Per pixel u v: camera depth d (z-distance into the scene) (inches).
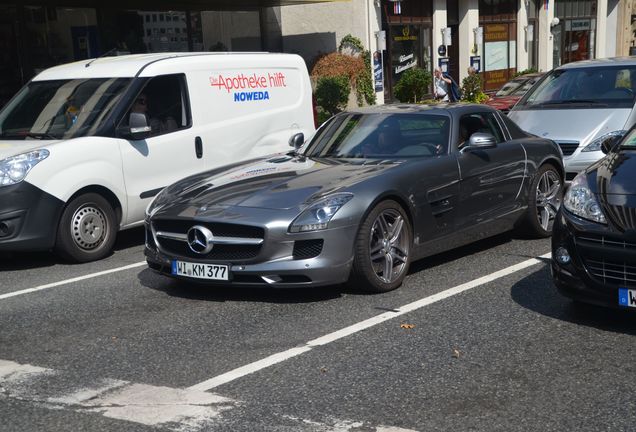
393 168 256.8
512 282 258.8
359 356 195.3
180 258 246.4
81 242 317.7
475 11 1128.8
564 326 213.6
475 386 175.0
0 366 198.1
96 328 227.3
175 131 351.3
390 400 168.6
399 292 250.7
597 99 414.3
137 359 199.6
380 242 246.5
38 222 305.3
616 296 202.8
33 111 350.6
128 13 740.7
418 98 897.5
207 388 178.4
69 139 324.8
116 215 332.5
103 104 340.2
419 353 196.2
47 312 247.1
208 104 365.1
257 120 384.5
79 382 185.2
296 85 410.9
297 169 269.0
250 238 233.9
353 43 921.5
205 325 224.8
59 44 685.9
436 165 267.1
